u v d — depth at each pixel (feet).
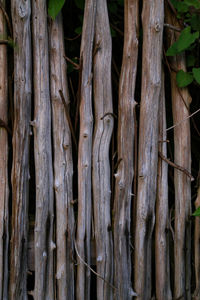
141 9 5.81
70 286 5.64
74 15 5.82
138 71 6.04
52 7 5.32
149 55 5.54
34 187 6.18
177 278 5.85
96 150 5.61
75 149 5.77
